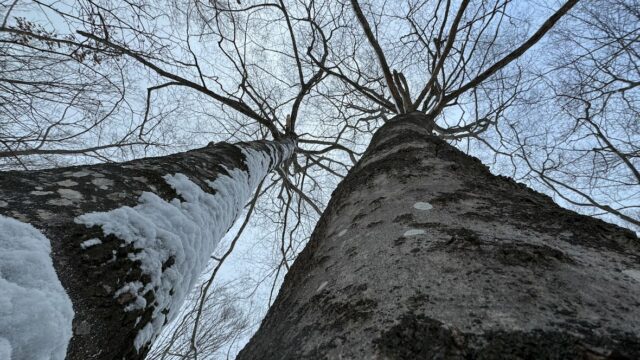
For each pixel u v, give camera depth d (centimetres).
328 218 167
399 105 508
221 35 495
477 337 44
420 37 613
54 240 82
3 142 395
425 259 69
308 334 59
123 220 103
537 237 78
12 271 67
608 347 40
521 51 414
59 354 64
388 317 53
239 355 76
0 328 57
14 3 356
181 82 451
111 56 416
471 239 73
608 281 56
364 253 84
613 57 506
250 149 284
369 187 150
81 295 78
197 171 172
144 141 488
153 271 104
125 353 92
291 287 113
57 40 365
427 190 119
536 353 40
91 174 120
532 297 51
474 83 455
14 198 90
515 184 138
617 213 487
